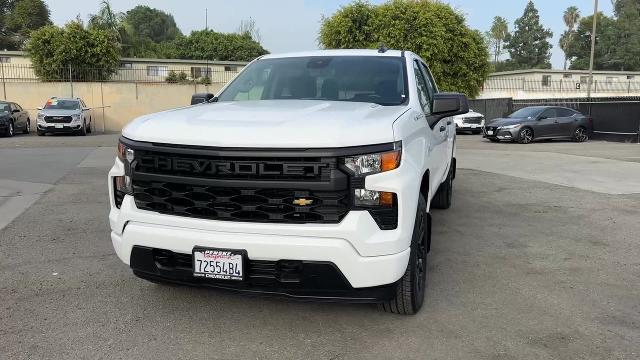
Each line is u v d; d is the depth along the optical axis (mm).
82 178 9266
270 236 2986
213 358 3096
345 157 2928
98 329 3443
